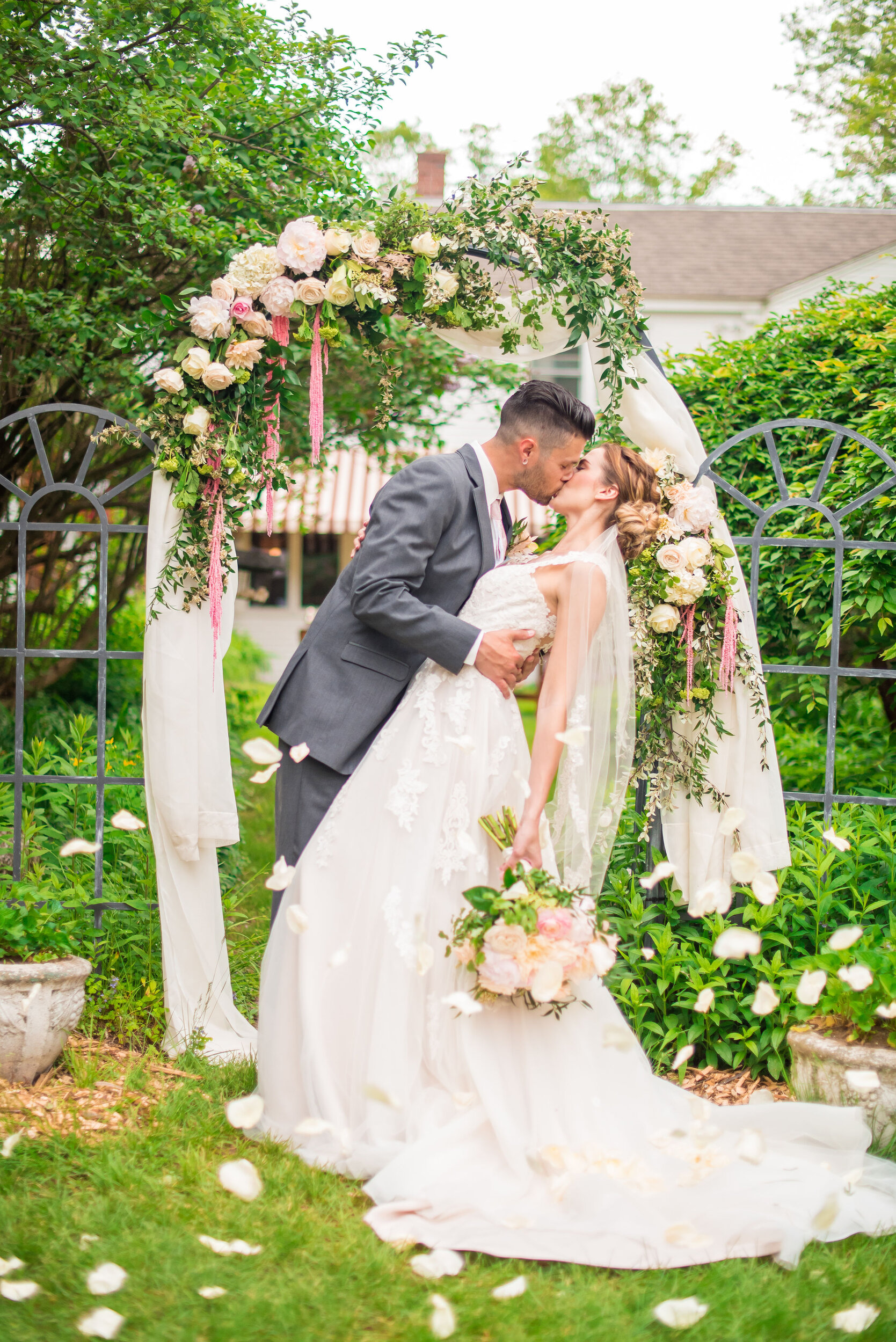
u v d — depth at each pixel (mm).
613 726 2758
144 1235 2154
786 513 5203
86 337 4598
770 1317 1952
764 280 11195
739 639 3289
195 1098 2822
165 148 4445
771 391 5594
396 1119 2461
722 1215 2213
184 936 3270
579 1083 2451
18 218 4691
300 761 2799
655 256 11656
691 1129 2475
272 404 3246
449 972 2539
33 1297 1945
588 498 2787
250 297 3129
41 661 6734
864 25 12766
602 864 2750
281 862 2607
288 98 4801
